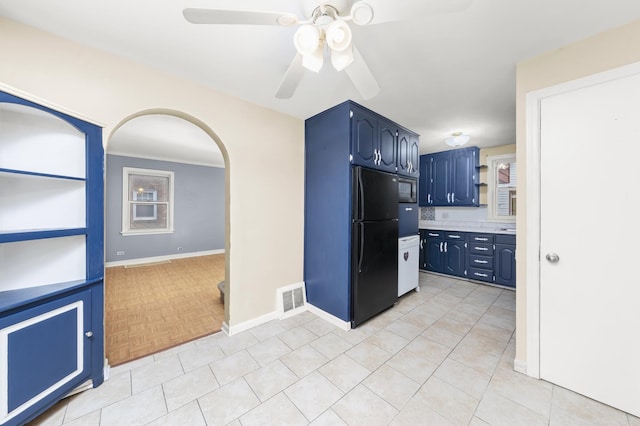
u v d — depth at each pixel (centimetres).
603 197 143
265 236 249
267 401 147
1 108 129
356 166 239
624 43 136
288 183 267
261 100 233
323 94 220
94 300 154
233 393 153
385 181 267
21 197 141
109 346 204
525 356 170
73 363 144
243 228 233
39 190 145
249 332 228
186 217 577
